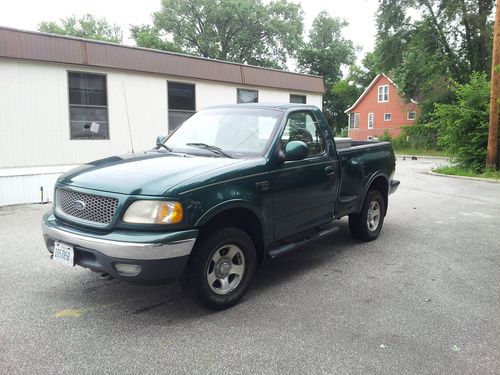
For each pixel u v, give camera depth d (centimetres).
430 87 3622
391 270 512
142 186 356
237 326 367
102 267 353
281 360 314
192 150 473
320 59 6050
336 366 306
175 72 1320
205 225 386
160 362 311
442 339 345
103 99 1198
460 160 1753
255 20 4994
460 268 520
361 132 5334
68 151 1141
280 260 552
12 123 1044
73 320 376
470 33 3372
